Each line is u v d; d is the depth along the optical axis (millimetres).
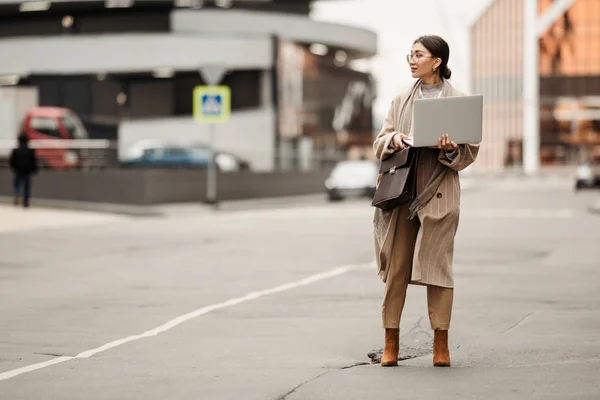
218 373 7801
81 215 32188
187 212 34906
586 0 129125
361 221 28906
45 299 12586
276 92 64688
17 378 7680
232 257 18172
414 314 10945
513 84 138625
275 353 8719
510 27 138750
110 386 7348
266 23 68188
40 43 66188
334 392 6980
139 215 33406
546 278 14641
